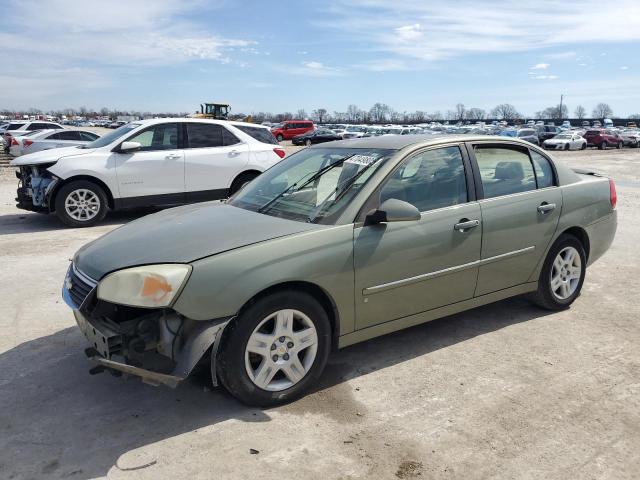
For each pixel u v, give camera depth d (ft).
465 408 10.60
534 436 9.68
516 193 14.11
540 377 11.87
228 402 10.78
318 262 10.61
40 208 28.48
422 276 12.20
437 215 12.35
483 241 13.19
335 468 8.79
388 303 11.85
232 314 9.78
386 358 12.79
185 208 13.94
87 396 11.05
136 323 9.83
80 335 14.15
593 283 18.66
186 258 9.84
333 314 11.31
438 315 12.92
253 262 10.00
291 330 10.58
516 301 16.74
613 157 98.32
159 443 9.43
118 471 8.69
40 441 9.52
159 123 29.81
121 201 28.84
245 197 13.80
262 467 8.80
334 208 11.55
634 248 23.85
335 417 10.27
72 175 27.58
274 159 32.53
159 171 29.30
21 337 14.01
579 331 14.39
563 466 8.86
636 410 10.55
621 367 12.35
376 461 8.96
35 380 11.73
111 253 10.61
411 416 10.32
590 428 9.93
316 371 11.02
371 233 11.34
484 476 8.61
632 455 9.15
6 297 17.08
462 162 13.30
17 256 22.22
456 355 12.95
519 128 143.13
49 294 17.40
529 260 14.46
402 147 12.65
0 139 88.89
